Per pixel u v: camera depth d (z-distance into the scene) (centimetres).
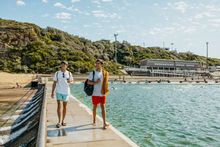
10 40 11038
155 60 13025
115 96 3991
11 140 1284
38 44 10356
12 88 4803
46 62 9388
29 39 11344
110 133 1023
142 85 7275
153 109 2570
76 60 10025
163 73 11038
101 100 1073
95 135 995
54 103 1898
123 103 3055
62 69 1076
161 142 1331
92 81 1051
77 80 7656
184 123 1845
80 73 9212
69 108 1642
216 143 1327
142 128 1648
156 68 13038
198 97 4041
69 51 10631
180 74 11288
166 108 2673
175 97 3966
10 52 9825
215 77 11494
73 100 2064
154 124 1788
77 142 912
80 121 1236
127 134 1489
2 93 3794
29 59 9344
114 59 14112
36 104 2150
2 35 11056
